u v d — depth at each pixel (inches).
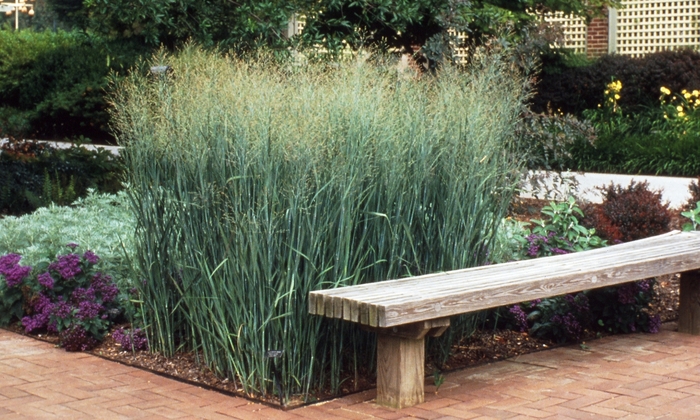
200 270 177.6
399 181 179.2
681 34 698.2
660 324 229.0
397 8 341.7
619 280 192.9
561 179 365.4
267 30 323.3
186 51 222.1
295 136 166.6
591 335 221.5
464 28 358.3
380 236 179.5
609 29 715.4
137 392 172.2
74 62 729.6
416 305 153.5
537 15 632.4
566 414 158.6
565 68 664.4
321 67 198.1
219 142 174.9
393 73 209.9
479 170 191.5
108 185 394.9
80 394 170.6
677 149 495.2
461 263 191.9
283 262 165.9
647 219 296.4
